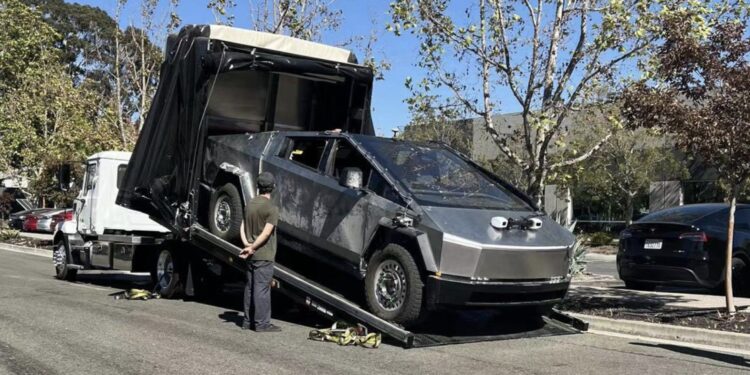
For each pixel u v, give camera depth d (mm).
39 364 6145
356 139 8133
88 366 6078
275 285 8273
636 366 6551
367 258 7555
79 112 25750
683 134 8461
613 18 9688
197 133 9469
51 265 17188
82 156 21719
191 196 9516
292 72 9680
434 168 8133
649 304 10445
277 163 8672
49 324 8070
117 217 12500
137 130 19938
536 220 7496
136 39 18609
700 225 10883
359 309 7305
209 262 10289
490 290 6934
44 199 27641
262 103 10133
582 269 14688
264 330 7781
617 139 27469
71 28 56938
